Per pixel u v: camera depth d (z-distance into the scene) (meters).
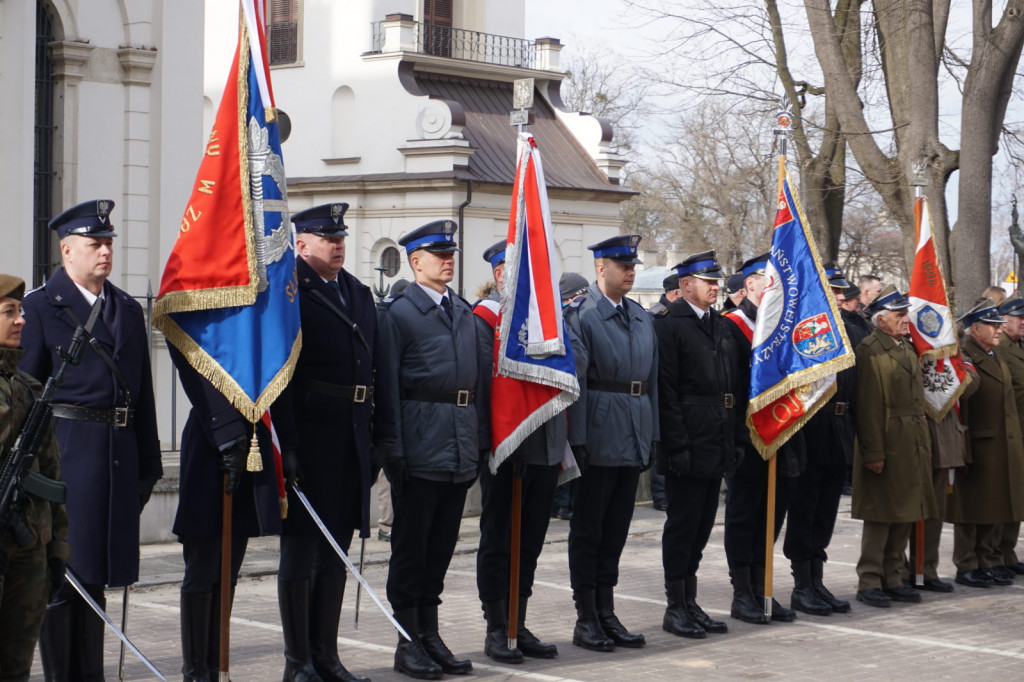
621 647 8.34
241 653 7.98
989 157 18.06
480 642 8.45
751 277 9.48
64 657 6.32
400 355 7.40
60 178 17.27
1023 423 11.33
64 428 6.23
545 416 7.66
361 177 36.44
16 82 15.61
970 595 10.46
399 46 36.19
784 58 24.06
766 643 8.55
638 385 8.33
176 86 18.20
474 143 36.34
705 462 8.57
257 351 6.49
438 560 7.62
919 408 9.91
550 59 39.66
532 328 7.65
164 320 6.52
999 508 10.86
